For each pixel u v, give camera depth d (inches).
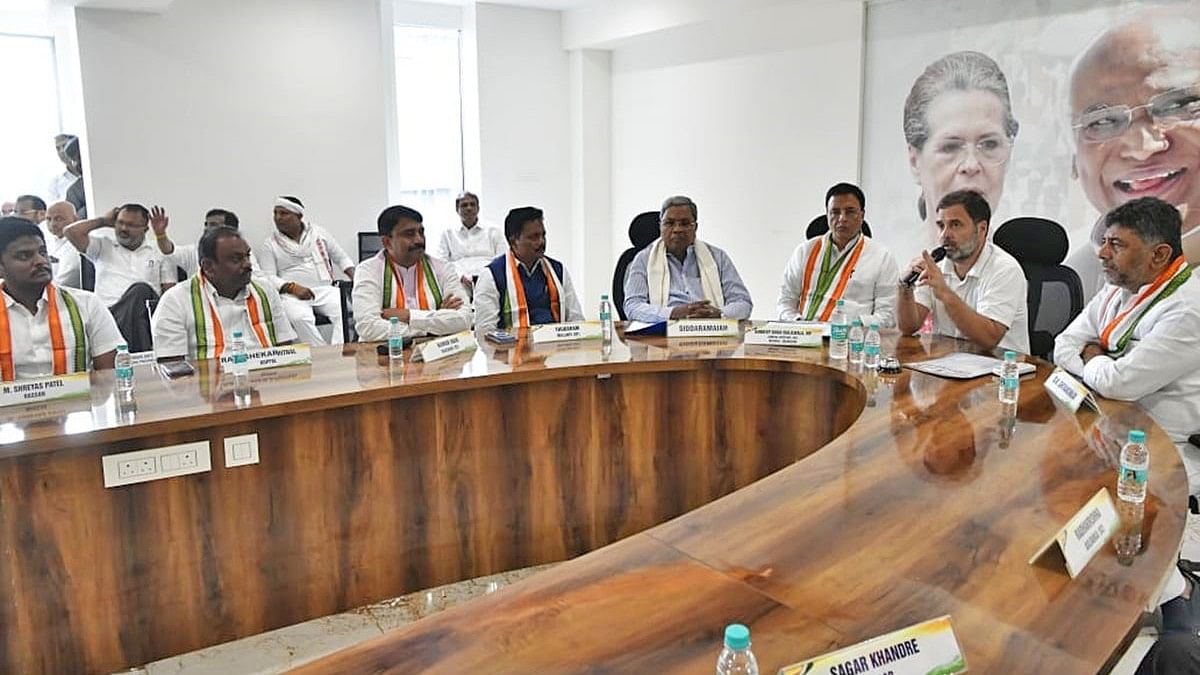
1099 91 162.6
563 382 107.0
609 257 297.3
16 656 83.1
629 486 112.3
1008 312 114.1
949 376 97.9
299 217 230.7
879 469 67.8
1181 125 151.9
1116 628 44.4
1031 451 71.7
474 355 112.5
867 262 139.1
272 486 93.0
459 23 275.9
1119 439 74.8
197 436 87.4
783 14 221.6
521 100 278.4
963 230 116.2
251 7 230.5
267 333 125.4
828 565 51.6
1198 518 110.7
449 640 44.4
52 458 81.0
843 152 212.2
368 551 100.3
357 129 249.6
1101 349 100.0
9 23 245.1
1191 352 87.0
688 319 130.0
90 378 100.3
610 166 291.6
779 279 235.5
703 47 247.8
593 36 267.6
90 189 219.8
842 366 103.1
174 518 88.4
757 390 110.8
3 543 80.5
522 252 138.1
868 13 202.1
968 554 52.7
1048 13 169.0
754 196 239.5
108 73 216.8
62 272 197.6
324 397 92.0
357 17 245.0
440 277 140.9
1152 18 153.7
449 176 284.0
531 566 110.4
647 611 46.7
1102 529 54.1
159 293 199.9
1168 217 91.5
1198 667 57.6
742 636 37.0
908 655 41.1
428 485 102.3
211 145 231.0
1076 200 169.5
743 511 60.0
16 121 252.5
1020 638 43.6
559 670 41.4
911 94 195.6
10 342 104.7
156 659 90.3
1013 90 176.7
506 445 106.0
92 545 84.7
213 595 92.0
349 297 193.3
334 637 95.6
